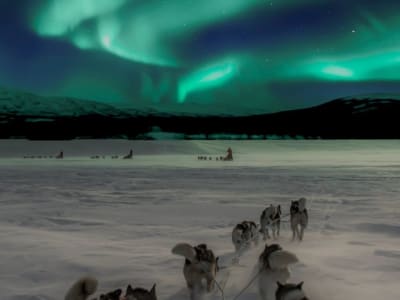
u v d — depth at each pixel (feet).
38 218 39.68
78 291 13.47
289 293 14.47
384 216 40.04
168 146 237.86
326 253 25.62
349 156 189.16
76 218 39.73
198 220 38.55
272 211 31.14
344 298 17.93
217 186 70.74
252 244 28.40
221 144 256.73
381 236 31.30
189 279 17.89
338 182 76.33
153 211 44.06
